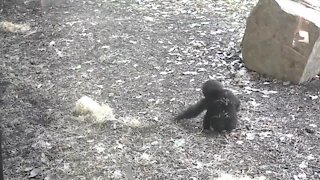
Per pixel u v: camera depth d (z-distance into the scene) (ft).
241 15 34.68
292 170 22.79
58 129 24.85
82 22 34.06
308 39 27.09
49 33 32.83
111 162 23.18
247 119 25.22
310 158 23.29
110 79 28.17
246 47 28.45
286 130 24.62
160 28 33.19
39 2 36.99
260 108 25.88
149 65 29.25
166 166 22.99
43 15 35.27
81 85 27.76
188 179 22.48
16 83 27.96
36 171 22.88
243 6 36.06
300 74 27.35
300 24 27.12
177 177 22.54
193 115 24.79
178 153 23.54
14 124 25.13
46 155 23.56
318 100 26.40
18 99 26.78
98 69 29.01
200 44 31.04
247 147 23.81
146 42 31.50
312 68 27.76
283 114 25.53
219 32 32.42
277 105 26.09
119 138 24.29
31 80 28.25
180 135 24.43
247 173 22.68
